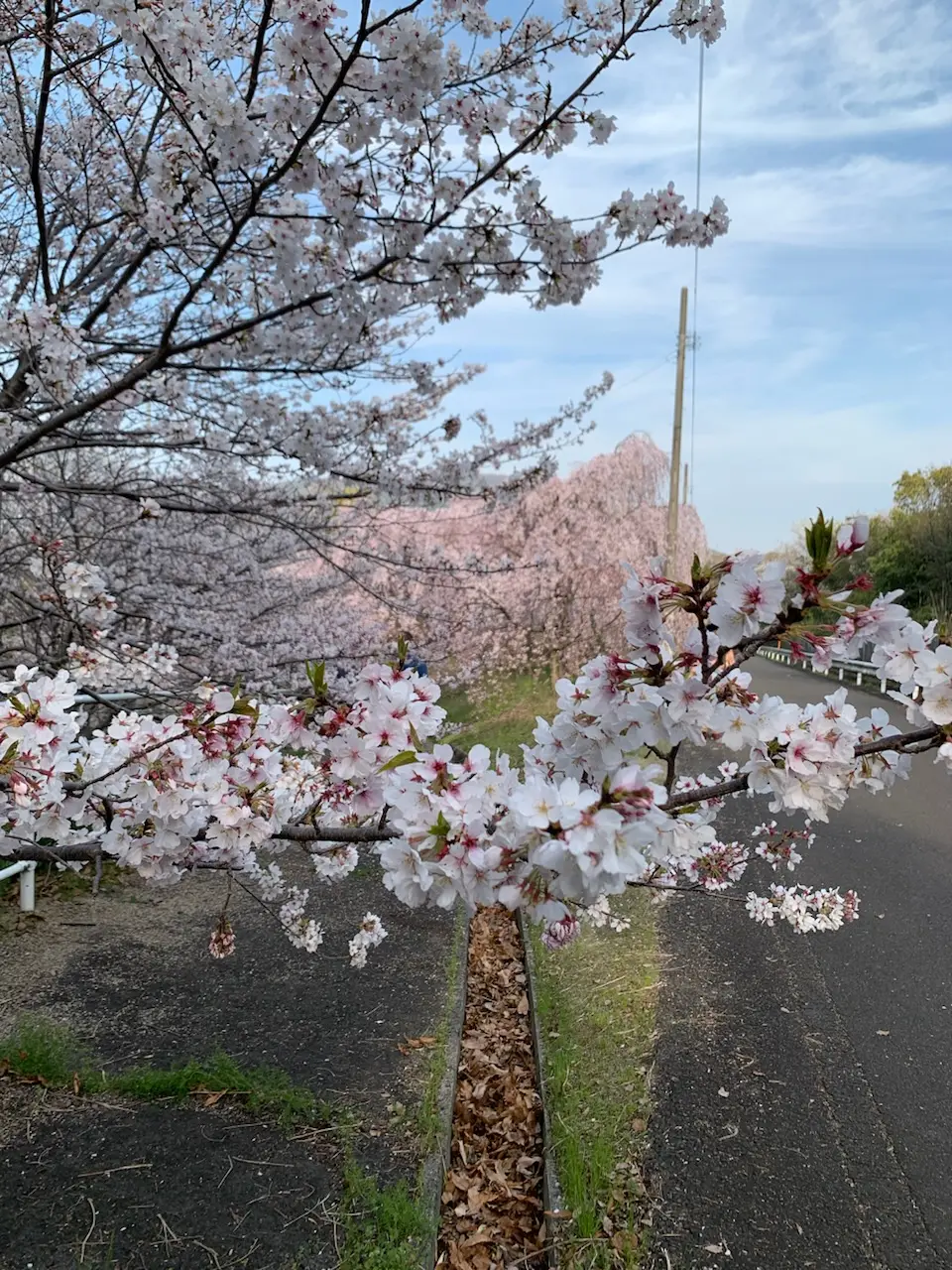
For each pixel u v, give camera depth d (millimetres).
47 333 2979
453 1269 2506
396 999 3930
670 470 15562
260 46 2121
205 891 5215
